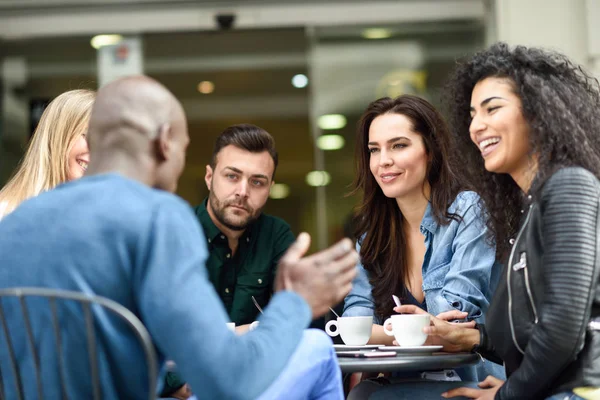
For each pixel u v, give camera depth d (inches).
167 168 62.2
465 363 79.0
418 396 84.6
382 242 109.4
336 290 61.8
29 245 56.6
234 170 119.8
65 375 55.4
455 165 106.2
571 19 202.2
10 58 233.5
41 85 239.3
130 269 55.6
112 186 57.3
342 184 229.5
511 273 72.1
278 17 219.0
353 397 91.5
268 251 124.3
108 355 55.7
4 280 56.4
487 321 74.5
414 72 219.9
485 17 214.7
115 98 60.9
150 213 56.3
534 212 71.1
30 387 56.5
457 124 88.8
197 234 57.4
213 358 54.4
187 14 220.1
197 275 55.8
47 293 54.0
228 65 257.4
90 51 231.5
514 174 78.9
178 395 89.4
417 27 219.9
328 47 223.0
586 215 67.6
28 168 96.7
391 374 101.7
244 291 121.4
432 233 105.7
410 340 85.5
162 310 54.2
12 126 239.8
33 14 221.1
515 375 69.5
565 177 69.3
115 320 55.5
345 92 223.5
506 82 77.1
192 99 297.1
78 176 97.8
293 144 333.7
